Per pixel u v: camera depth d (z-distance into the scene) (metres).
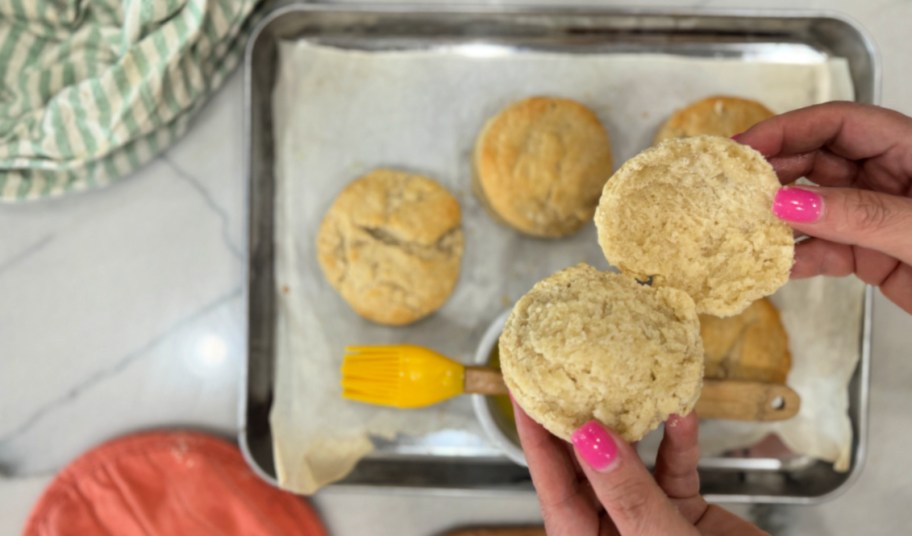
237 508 0.38
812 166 0.33
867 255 0.31
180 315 0.40
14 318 0.40
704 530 0.27
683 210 0.25
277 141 0.38
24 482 0.39
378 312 0.37
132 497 0.38
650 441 0.37
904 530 0.38
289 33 0.38
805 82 0.38
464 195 0.38
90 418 0.40
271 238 0.38
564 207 0.36
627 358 0.22
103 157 0.38
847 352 0.36
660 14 0.37
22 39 0.38
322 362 0.38
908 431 0.38
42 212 0.40
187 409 0.39
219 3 0.37
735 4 0.39
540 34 0.38
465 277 0.38
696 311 0.25
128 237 0.40
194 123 0.39
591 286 0.24
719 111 0.36
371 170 0.38
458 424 0.38
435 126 0.38
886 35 0.38
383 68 0.39
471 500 0.39
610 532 0.26
